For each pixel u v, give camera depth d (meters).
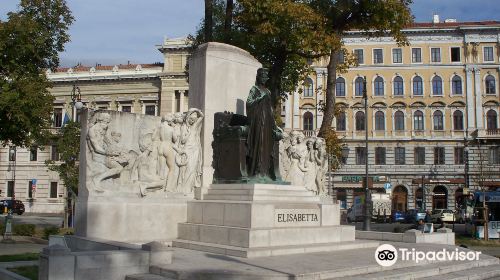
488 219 29.69
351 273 9.42
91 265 8.54
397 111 59.69
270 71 21.92
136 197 12.59
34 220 40.47
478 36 58.81
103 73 60.34
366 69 60.38
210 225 12.23
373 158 59.19
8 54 23.97
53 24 25.66
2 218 39.66
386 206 49.72
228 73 14.55
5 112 23.62
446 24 60.25
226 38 21.53
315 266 9.57
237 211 11.78
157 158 13.12
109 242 10.48
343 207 58.12
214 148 13.78
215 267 9.18
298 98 59.78
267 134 13.12
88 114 12.21
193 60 14.68
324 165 18.41
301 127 59.44
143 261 9.15
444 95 59.16
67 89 59.84
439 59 59.69
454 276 10.91
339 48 20.09
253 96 13.20
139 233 12.52
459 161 58.03
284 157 17.12
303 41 19.42
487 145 57.25
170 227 12.97
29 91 23.67
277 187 12.63
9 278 9.82
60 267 8.23
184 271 8.63
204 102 13.98
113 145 12.34
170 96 58.28
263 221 11.66
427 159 58.44
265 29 19.17
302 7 19.02
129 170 12.66
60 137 27.28
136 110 59.81
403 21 20.47
